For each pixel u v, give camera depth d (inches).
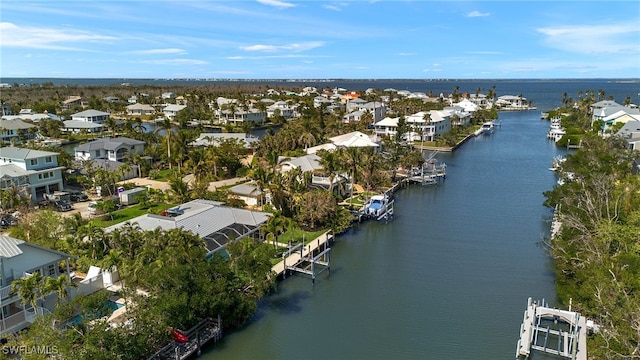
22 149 2928.2
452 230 2459.4
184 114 6520.7
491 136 6250.0
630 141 3614.7
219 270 1408.7
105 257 1680.6
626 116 4918.8
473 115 7524.6
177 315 1266.0
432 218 2672.2
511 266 1977.1
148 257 1513.3
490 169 4069.9
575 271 1603.1
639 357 1050.1
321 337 1446.9
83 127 5546.3
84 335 1112.8
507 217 2679.6
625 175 2393.0
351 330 1486.2
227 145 3831.2
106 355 1065.5
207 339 1359.5
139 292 1540.4
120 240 1700.3
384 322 1537.9
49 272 1475.1
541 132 6604.3
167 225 1845.5
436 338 1444.4
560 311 1465.3
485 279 1850.4
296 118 6919.3
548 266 1975.9
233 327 1487.5
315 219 2331.4
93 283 1544.0
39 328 1103.0
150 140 4379.9
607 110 5585.6
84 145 3863.2
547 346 1375.5
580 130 5447.8
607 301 1209.4
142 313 1212.5
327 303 1662.2
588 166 2444.6
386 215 2613.2
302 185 2475.4
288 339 1432.1
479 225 2539.4
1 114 6737.2
